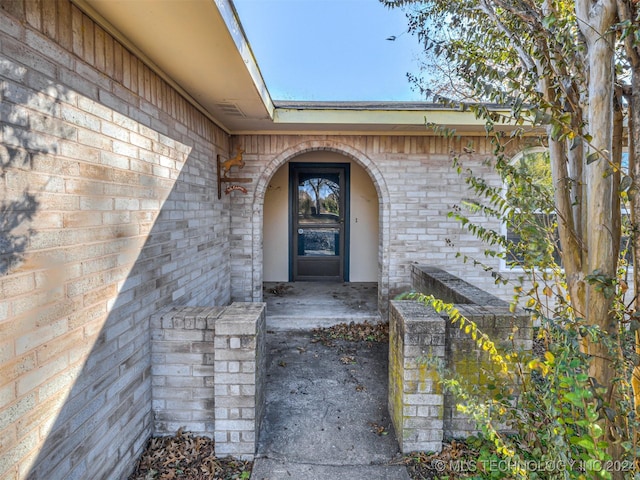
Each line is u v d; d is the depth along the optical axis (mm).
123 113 2191
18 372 1426
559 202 1475
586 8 1260
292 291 6254
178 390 2574
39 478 1532
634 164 1162
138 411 2387
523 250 1720
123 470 2197
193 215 3451
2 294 1353
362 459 2395
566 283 1565
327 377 3535
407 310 2631
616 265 1321
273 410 2957
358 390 3287
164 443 2529
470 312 2553
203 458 2412
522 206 1591
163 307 2777
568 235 1443
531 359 1704
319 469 2303
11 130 1387
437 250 5023
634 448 1123
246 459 2410
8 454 1379
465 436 2557
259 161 4938
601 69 1222
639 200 1168
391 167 4957
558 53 1373
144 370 2469
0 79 1337
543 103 1298
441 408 2424
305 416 2873
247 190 4828
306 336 4629
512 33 1642
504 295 5004
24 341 1454
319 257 6977
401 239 5016
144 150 2461
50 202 1594
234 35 2223
